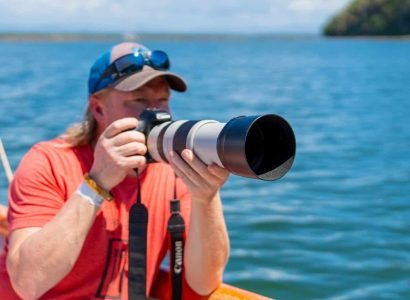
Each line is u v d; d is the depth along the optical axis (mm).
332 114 22219
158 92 2711
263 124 2078
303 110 23375
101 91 2680
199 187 2346
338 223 8492
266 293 6281
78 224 2430
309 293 6289
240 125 2012
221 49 103938
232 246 7543
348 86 34375
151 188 2775
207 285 2775
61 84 31703
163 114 2424
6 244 2705
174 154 2281
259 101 26219
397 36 162750
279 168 2078
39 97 25688
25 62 53281
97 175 2445
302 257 7164
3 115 20016
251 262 7012
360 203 9609
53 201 2584
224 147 2043
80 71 41688
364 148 14938
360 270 6820
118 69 2639
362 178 11469
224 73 43594
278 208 9188
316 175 11648
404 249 7477
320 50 97562
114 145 2398
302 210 9109
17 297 2605
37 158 2643
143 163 2406
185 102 25547
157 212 2771
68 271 2467
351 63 59125
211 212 2607
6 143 14859
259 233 8008
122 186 2732
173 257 2748
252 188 10406
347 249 7453
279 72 45469
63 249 2418
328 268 6867
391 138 16719
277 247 7500
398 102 26594
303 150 14547
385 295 6234
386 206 9445
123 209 2686
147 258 2764
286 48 109688
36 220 2541
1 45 127250
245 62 60125
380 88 33344
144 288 2537
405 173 11977
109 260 2643
